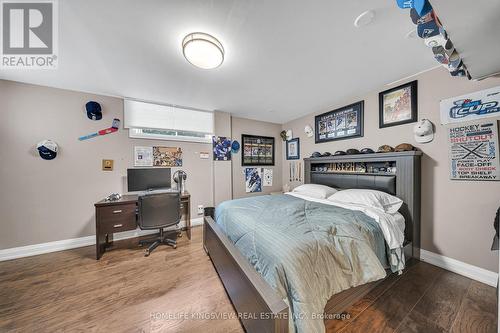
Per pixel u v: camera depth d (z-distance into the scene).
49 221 2.37
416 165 1.98
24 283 1.71
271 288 0.97
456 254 1.81
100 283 1.71
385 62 1.86
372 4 1.19
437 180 1.93
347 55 1.74
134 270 1.92
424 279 1.71
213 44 1.49
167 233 2.97
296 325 0.89
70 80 2.22
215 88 2.46
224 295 1.55
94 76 2.13
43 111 2.34
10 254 2.17
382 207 1.89
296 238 1.18
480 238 1.67
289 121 4.15
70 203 2.47
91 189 2.59
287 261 1.00
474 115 1.69
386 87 2.38
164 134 3.09
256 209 1.95
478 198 1.68
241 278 1.19
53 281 1.74
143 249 2.41
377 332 1.18
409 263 1.93
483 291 1.54
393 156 2.12
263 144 4.14
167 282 1.72
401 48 1.64
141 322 1.29
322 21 1.33
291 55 1.74
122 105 2.77
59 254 2.28
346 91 2.56
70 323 1.28
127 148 2.81
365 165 2.54
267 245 1.17
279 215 1.70
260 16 1.28
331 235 1.29
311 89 2.49
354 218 1.59
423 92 2.03
